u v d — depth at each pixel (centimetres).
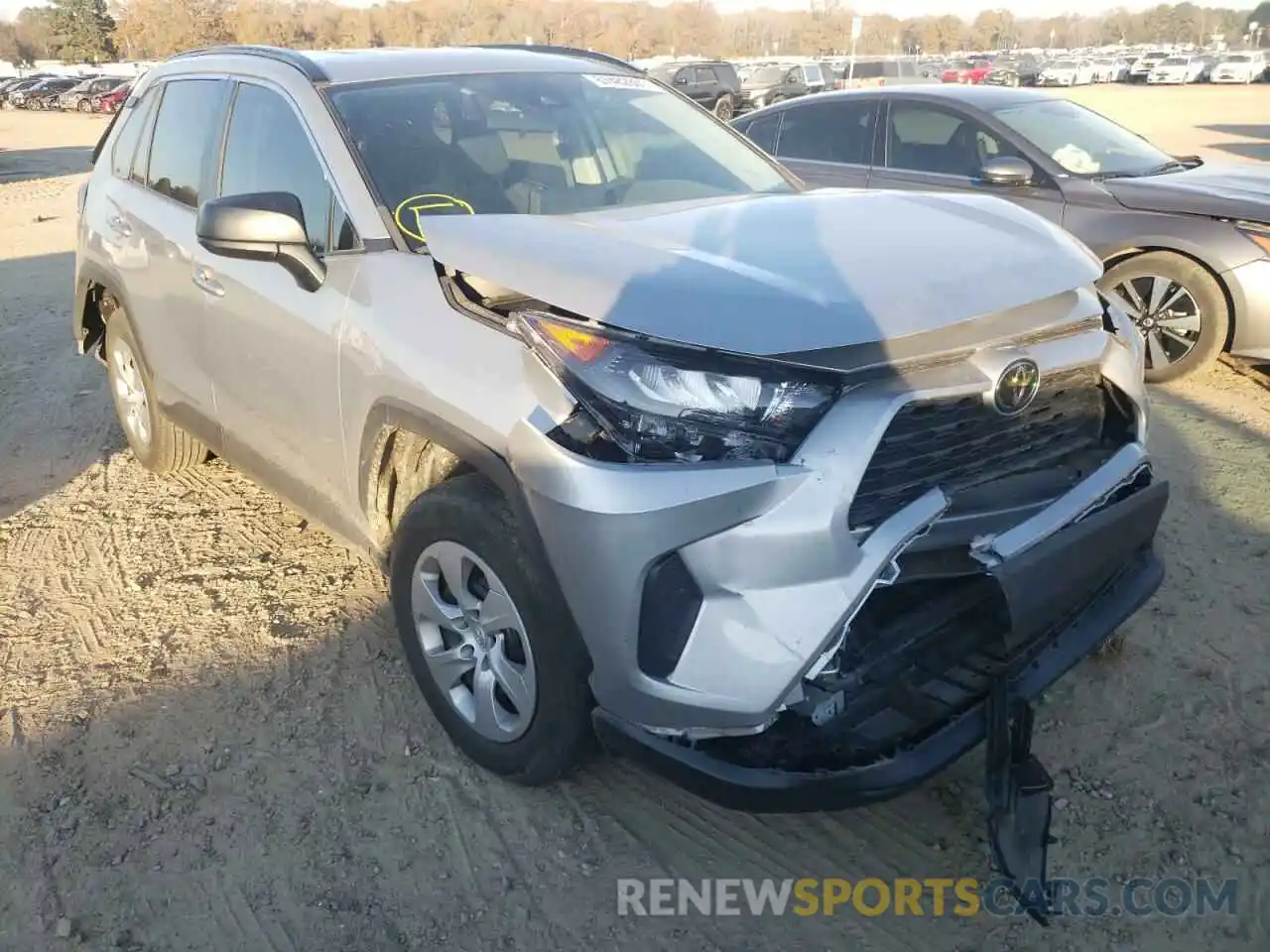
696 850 264
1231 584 366
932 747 227
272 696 325
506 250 252
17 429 561
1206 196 557
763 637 213
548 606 240
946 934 239
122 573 401
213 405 380
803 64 3042
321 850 267
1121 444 273
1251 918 240
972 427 235
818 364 213
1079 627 263
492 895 253
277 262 304
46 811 281
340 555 411
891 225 273
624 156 356
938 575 228
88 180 488
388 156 316
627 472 216
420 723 311
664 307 220
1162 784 279
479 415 244
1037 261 258
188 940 242
